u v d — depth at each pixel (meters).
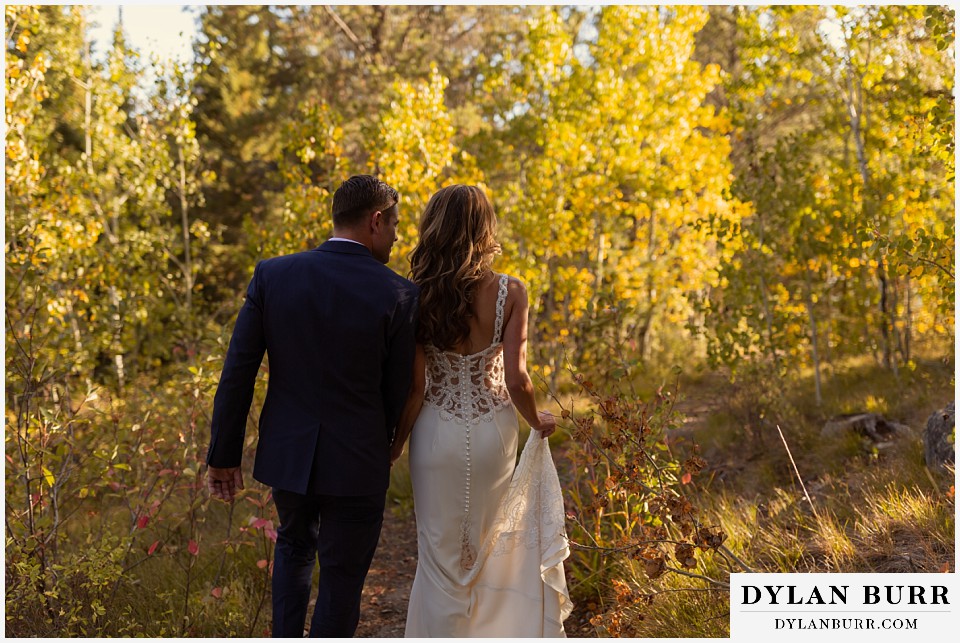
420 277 2.57
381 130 7.76
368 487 2.37
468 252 2.52
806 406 6.28
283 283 2.38
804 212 6.54
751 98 7.09
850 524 3.48
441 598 2.60
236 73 14.45
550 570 2.73
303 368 2.36
